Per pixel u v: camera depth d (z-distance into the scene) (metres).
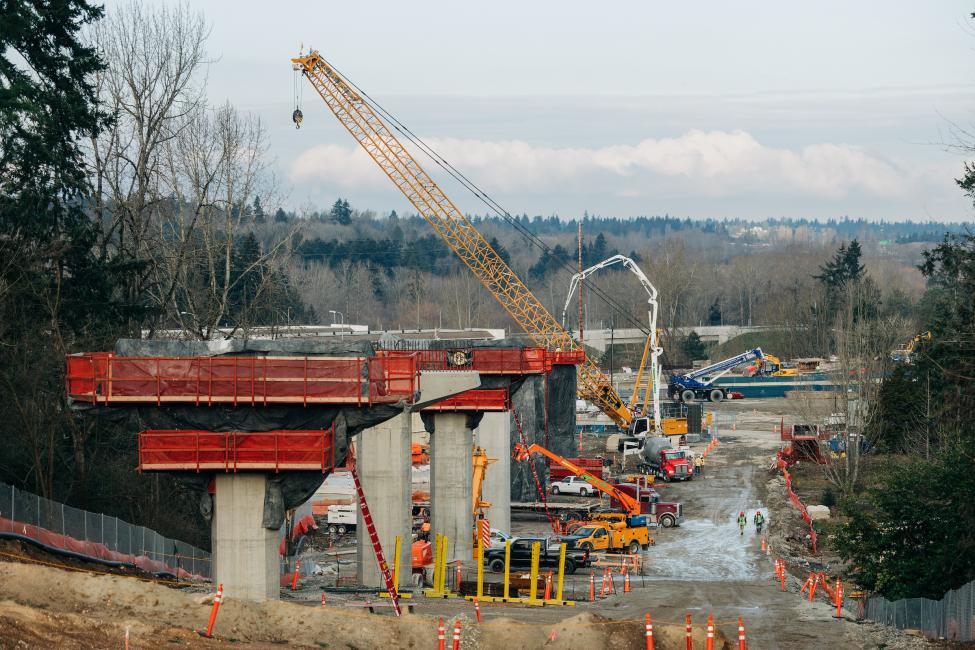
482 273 121.25
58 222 71.31
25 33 68.81
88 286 74.56
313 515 94.38
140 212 83.69
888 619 51.09
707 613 54.50
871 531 59.16
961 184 54.62
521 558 70.62
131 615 36.41
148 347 44.66
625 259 133.62
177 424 43.91
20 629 30.14
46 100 69.94
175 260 89.69
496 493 86.12
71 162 73.75
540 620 50.09
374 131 115.25
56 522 53.47
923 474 58.22
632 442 127.56
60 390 67.06
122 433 77.81
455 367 75.25
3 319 65.00
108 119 74.94
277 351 44.84
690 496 106.69
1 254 64.62
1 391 65.12
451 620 40.50
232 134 90.69
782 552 80.94
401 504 62.25
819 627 50.47
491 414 86.19
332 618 38.56
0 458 67.44
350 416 44.31
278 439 43.59
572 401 108.75
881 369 117.12
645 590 63.22
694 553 81.12
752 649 45.09
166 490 80.81
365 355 44.81
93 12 74.56
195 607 37.66
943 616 43.88
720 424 156.00
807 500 101.94
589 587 64.31
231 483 44.09
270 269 94.56
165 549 61.81
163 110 84.62
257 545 44.03
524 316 122.69
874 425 105.81
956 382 54.62
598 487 90.31
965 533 52.50
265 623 37.94
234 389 43.22
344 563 75.75
